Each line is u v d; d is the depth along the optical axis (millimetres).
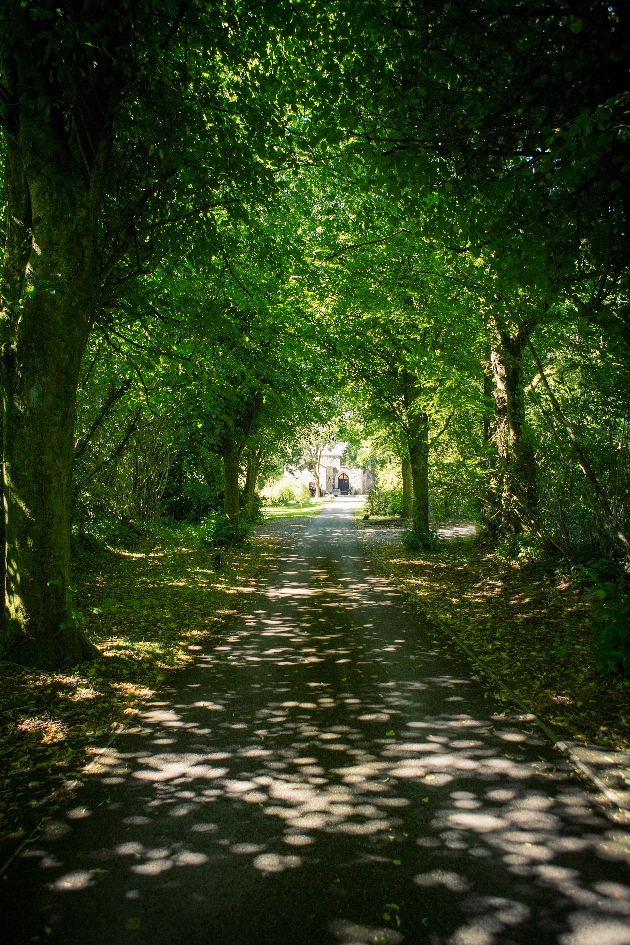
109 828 3658
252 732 5141
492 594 11133
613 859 3297
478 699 5879
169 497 26516
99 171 6508
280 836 3559
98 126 6406
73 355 6523
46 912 2916
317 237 13062
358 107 6293
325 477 89375
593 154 4570
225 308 11758
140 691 6191
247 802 3959
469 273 9539
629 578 8664
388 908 2924
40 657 6316
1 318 6730
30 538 6320
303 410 19516
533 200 5949
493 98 5500
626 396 8625
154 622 9125
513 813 3781
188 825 3682
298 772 4387
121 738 5031
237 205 8102
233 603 11133
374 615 9977
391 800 3963
